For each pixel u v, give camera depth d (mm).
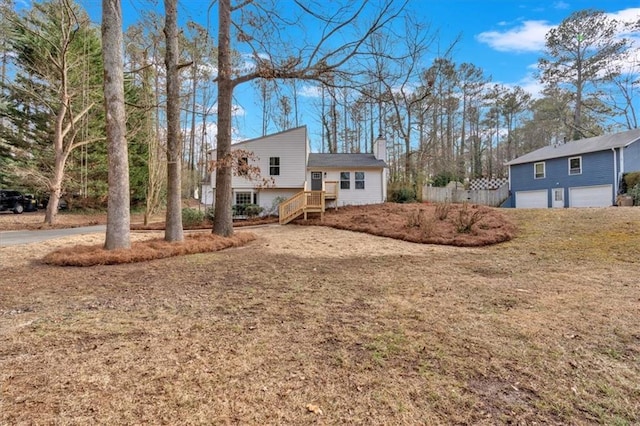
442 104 27531
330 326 3180
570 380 2223
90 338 2865
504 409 1915
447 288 4621
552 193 19953
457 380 2223
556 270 5727
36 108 17484
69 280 5043
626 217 9562
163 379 2199
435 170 27719
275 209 18594
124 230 7148
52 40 14953
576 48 25156
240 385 2143
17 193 19203
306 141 18719
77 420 1772
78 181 18906
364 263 6590
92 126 18719
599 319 3324
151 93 14086
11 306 3787
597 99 25141
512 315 3471
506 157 34906
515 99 31812
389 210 15320
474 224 10609
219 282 4957
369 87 8875
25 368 2322
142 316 3443
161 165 15906
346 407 1927
